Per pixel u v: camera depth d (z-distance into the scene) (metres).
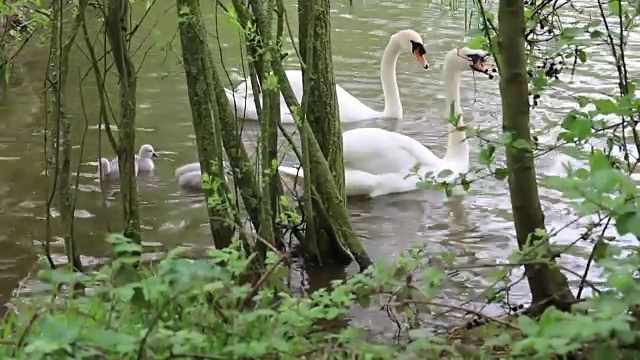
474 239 7.47
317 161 6.91
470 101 11.73
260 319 3.43
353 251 6.95
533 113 10.54
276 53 6.54
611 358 2.69
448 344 3.68
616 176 2.87
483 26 4.90
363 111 11.35
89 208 7.88
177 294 3.06
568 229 7.20
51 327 2.96
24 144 9.59
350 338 3.65
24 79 12.32
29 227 7.43
